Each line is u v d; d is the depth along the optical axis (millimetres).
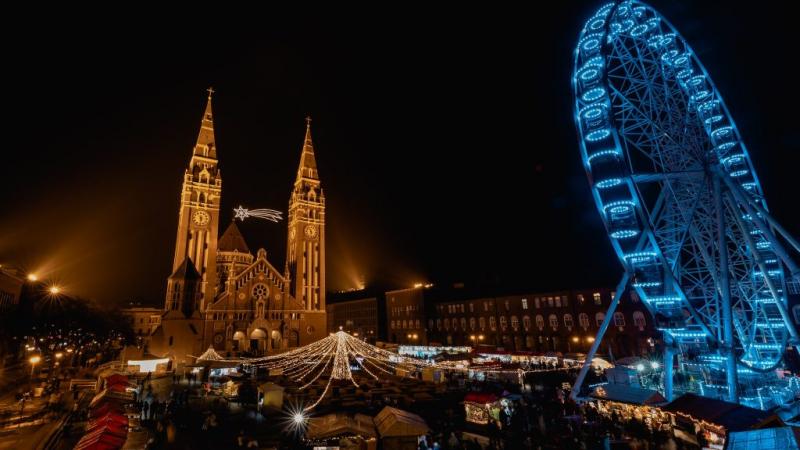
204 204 120500
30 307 76188
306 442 27312
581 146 41000
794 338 34375
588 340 89250
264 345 117875
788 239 33875
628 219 37906
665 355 38312
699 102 42562
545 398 44219
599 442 28906
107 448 18953
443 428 32875
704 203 39656
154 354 89938
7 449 27781
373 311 149875
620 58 42250
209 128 130750
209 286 115375
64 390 52156
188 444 29578
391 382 57750
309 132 156375
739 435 19797
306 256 135875
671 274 34469
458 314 116062
